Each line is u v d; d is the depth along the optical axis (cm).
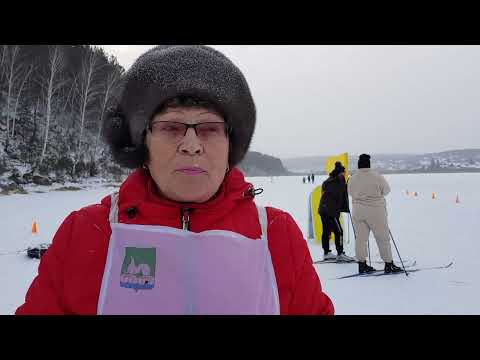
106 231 100
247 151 113
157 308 90
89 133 3469
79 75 3369
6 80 3106
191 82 94
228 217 102
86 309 92
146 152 103
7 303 355
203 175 94
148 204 98
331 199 580
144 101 99
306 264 109
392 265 489
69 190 2434
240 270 94
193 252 94
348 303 364
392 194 2123
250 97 111
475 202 1533
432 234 801
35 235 780
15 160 2591
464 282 438
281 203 1616
